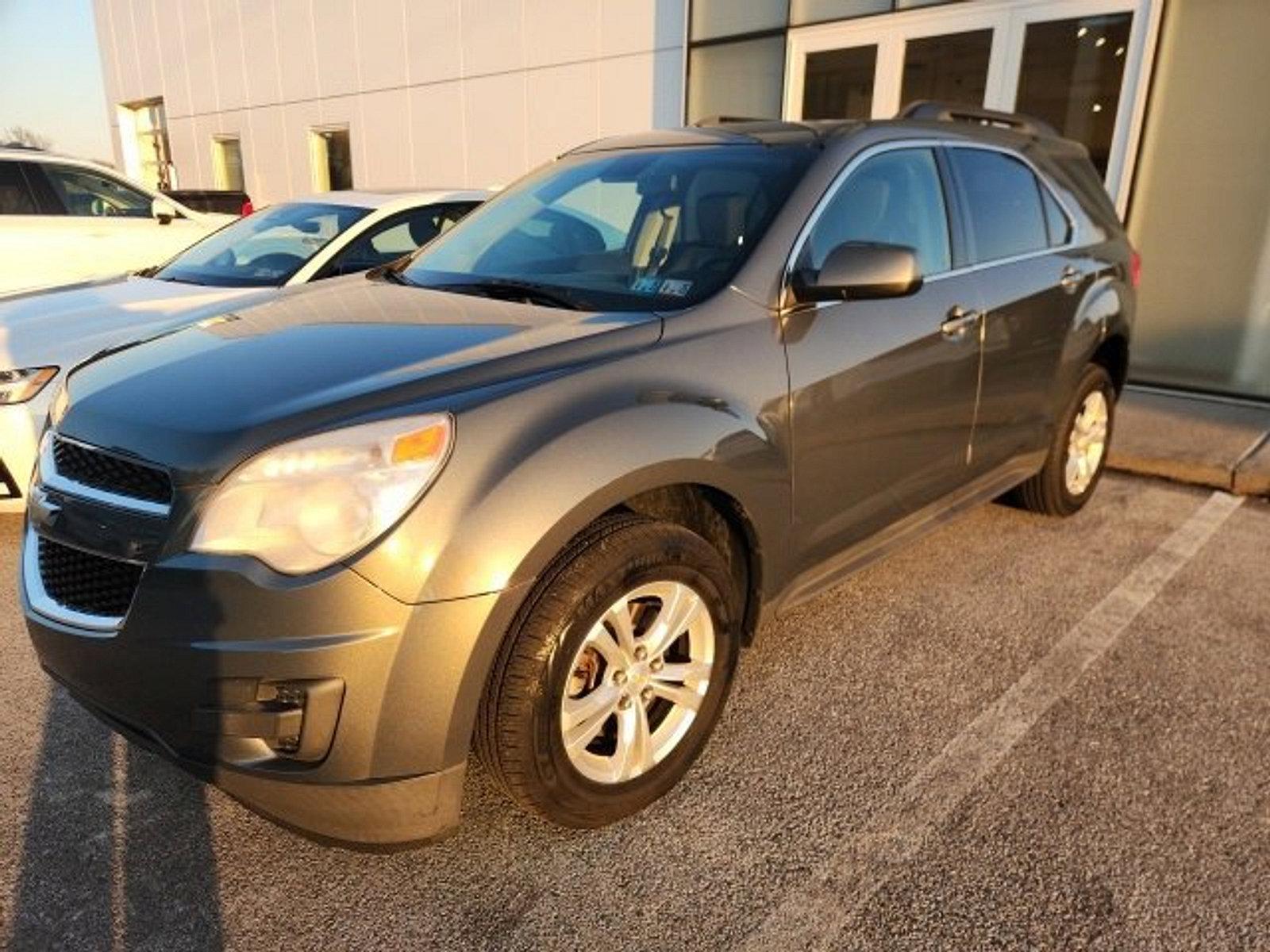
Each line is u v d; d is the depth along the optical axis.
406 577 1.80
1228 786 2.43
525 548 1.90
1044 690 2.90
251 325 2.56
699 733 2.40
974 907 2.03
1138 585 3.65
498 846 2.22
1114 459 5.16
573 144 9.98
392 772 1.88
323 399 1.97
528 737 2.00
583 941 1.94
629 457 2.07
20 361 3.85
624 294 2.65
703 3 8.46
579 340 2.26
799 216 2.71
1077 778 2.46
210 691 1.83
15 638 3.21
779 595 2.66
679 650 2.40
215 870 2.14
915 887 2.08
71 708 2.78
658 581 2.19
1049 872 2.13
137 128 18.33
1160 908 2.03
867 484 2.87
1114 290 4.16
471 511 1.86
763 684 2.93
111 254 7.00
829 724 2.71
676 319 2.40
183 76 16.06
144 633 1.88
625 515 2.18
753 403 2.41
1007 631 3.28
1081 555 3.96
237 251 5.29
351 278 3.30
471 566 1.85
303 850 2.21
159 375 2.21
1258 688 2.91
